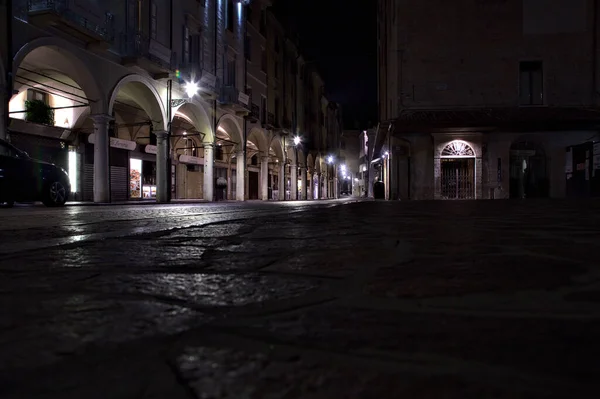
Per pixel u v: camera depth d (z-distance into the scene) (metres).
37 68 17.16
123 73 18.14
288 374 0.93
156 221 6.38
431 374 0.92
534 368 0.95
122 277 2.08
